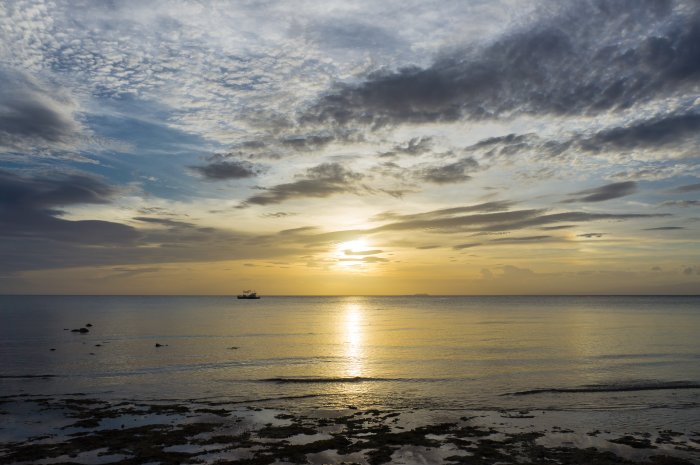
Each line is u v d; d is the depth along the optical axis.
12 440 22.08
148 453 20.38
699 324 89.44
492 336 69.31
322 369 41.66
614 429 24.12
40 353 50.03
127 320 102.50
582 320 103.69
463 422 25.38
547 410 28.00
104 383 35.53
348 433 23.42
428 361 45.94
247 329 82.06
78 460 19.56
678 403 29.42
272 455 20.23
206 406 28.94
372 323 99.12
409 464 19.27
